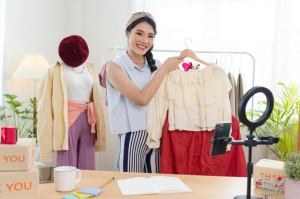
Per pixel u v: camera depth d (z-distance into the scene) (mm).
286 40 3352
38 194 1077
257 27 3506
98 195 1146
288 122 3303
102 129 2488
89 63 2512
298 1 3322
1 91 3074
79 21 4031
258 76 3521
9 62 3137
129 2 3953
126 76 1862
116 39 4016
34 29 3449
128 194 1155
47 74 2250
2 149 1050
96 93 2402
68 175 1189
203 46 3668
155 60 2131
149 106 1934
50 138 2238
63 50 2229
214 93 1987
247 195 1114
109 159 4000
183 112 1980
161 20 3787
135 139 1914
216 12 3613
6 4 3061
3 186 1036
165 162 1963
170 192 1188
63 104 2240
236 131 2086
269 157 3414
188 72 2002
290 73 3371
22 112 3035
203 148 2010
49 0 3666
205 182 1323
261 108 3467
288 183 1077
